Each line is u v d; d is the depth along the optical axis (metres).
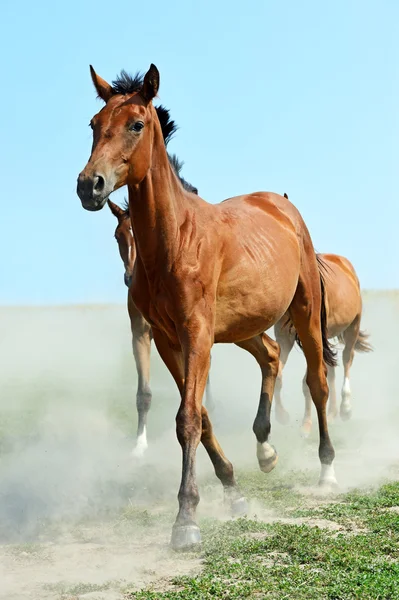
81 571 8.37
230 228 11.34
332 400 21.23
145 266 10.37
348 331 22.66
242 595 7.34
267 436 13.11
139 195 10.09
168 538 9.74
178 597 7.31
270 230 12.28
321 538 8.95
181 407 9.84
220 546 8.91
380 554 8.52
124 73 10.21
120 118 9.71
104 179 9.41
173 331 10.54
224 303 11.09
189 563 8.57
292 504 11.33
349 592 7.36
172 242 10.16
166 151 10.37
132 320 16.59
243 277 11.21
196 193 12.28
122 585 7.80
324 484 12.47
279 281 11.90
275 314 12.02
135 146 9.73
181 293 10.14
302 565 8.24
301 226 13.38
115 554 9.04
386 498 11.05
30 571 8.38
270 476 13.42
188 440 9.71
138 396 16.38
